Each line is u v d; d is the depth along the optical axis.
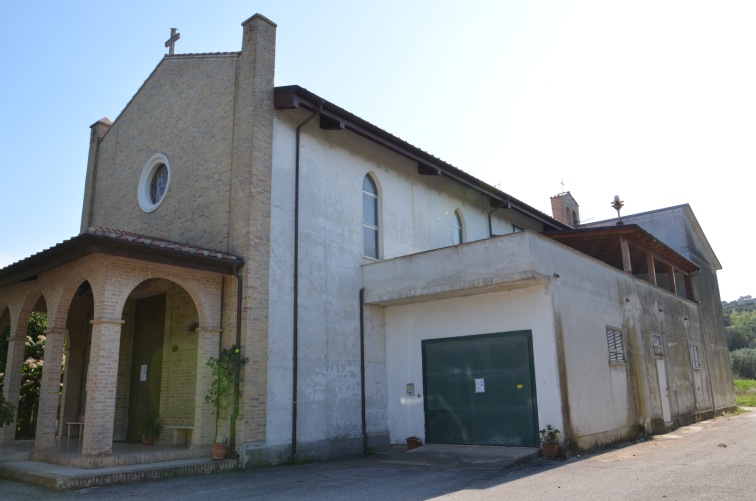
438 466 12.01
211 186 14.19
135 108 17.75
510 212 23.75
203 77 15.30
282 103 13.88
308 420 13.40
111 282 11.27
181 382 14.03
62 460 10.95
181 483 9.94
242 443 11.84
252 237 12.87
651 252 21.84
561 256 14.39
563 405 12.95
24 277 13.00
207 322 12.59
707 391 24.70
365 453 14.64
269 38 14.34
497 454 12.72
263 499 8.51
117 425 15.20
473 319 14.70
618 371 16.22
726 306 120.44
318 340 14.09
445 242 19.41
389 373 16.00
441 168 18.53
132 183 17.11
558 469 10.95
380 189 17.02
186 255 11.83
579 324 14.53
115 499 8.53
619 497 7.88
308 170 14.66
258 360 12.47
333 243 15.05
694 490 8.11
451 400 14.78
